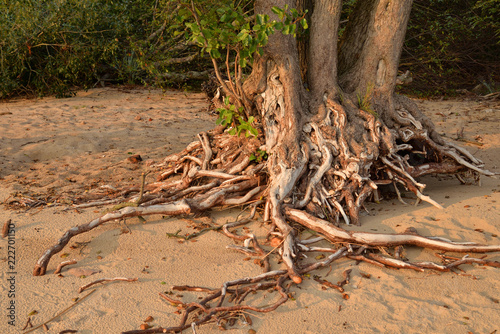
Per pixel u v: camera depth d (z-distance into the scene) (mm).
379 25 5520
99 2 12094
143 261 4027
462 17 14055
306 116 5258
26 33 11422
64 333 3102
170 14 8812
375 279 3787
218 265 3965
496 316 3301
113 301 3463
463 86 14555
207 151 5852
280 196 4559
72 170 6660
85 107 10711
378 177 5461
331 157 4996
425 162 6113
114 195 5570
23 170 6625
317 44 5441
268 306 3375
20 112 9961
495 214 4707
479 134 8961
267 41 4746
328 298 3520
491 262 3961
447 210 4871
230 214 5016
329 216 4668
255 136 5074
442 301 3506
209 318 3244
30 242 4359
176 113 10523
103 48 12219
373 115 5320
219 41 4812
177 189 5430
